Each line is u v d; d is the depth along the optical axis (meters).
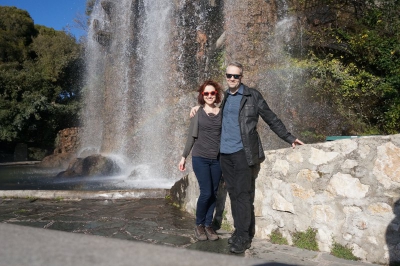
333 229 3.03
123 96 14.98
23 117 24.05
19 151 21.36
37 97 24.89
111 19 15.34
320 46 11.26
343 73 10.45
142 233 3.75
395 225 2.72
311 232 3.16
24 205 5.34
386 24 10.70
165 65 12.78
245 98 3.26
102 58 19.72
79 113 26.23
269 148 9.63
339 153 3.04
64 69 27.27
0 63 26.44
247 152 3.20
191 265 1.11
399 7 10.73
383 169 2.81
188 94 11.73
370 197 2.85
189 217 4.50
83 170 11.34
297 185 3.27
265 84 10.90
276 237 3.40
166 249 1.27
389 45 10.29
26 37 29.34
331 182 3.06
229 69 3.29
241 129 3.23
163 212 4.80
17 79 24.77
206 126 3.47
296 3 11.56
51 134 26.03
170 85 12.49
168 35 12.74
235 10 11.36
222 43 12.19
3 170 14.68
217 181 3.55
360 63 10.91
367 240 2.83
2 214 4.73
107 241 1.37
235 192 3.29
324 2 11.47
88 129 22.09
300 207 3.24
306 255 3.00
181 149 11.18
